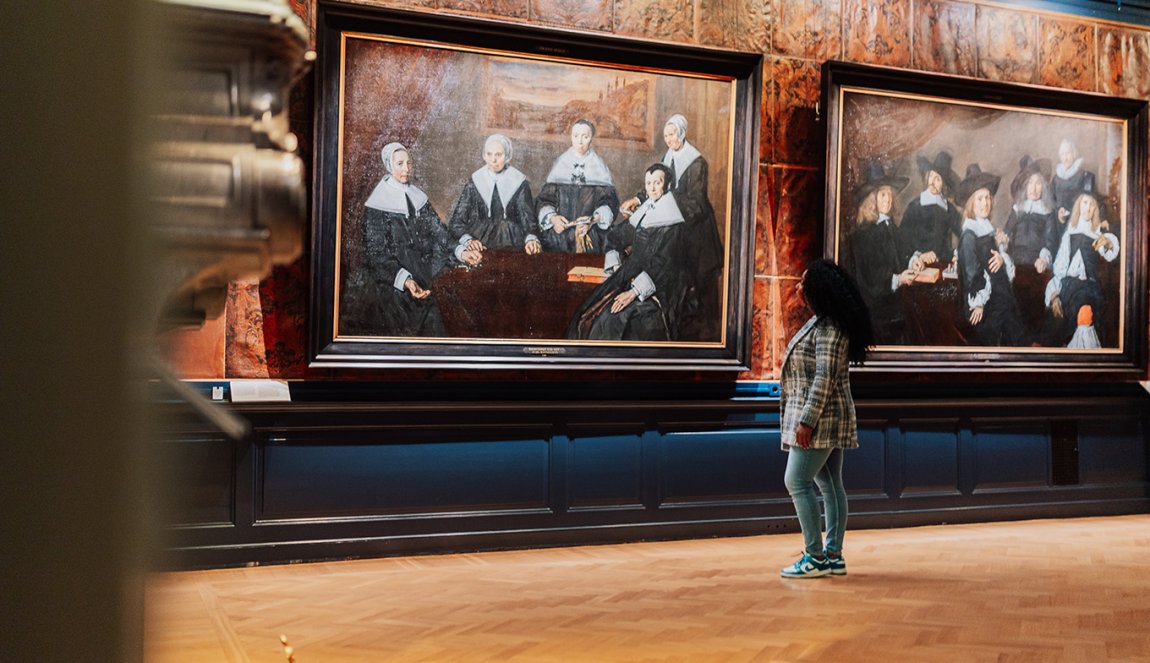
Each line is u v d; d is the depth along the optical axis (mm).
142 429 253
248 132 382
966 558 6586
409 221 6535
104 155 247
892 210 7812
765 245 7609
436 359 6570
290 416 6254
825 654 4215
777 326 7637
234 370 6211
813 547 5895
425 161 6566
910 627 4680
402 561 6367
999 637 4504
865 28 7887
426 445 6598
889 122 7785
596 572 6039
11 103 242
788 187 7680
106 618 248
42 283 244
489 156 6715
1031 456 8391
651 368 7086
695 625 4711
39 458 245
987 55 8250
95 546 248
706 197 7270
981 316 8086
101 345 248
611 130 7016
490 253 6742
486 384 6770
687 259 7230
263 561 6172
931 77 7770
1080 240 8398
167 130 263
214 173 352
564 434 6949
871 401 7773
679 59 7137
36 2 243
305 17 6305
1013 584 5715
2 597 243
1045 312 8289
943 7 8109
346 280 6395
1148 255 8633
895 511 7887
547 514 6891
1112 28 8609
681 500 7270
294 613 4941
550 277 6891
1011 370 8148
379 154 6457
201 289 364
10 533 243
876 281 7777
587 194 6969
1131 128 8508
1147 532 7781
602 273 7020
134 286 251
